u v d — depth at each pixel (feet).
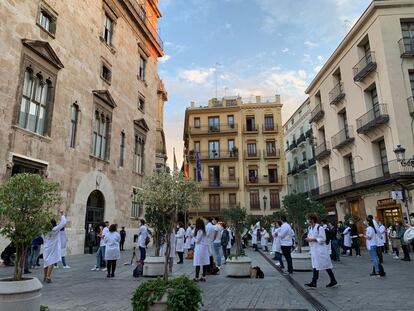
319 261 30.12
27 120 53.16
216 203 163.22
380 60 79.56
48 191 21.26
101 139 76.54
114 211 78.84
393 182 72.08
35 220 19.85
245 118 175.01
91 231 68.03
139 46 100.48
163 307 17.51
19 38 51.80
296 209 49.37
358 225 85.81
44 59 57.16
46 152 56.34
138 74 98.84
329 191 104.17
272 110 173.99
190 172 169.17
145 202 30.58
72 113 66.03
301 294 26.89
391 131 75.41
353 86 92.12
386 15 80.12
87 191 67.87
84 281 33.76
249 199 163.12
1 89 47.70
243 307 22.34
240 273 37.27
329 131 107.76
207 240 36.29
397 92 75.72
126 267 46.21
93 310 21.53
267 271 42.93
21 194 19.74
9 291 17.46
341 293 26.94
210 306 22.66
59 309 21.79
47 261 32.83
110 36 84.43
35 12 56.03
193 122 176.86
